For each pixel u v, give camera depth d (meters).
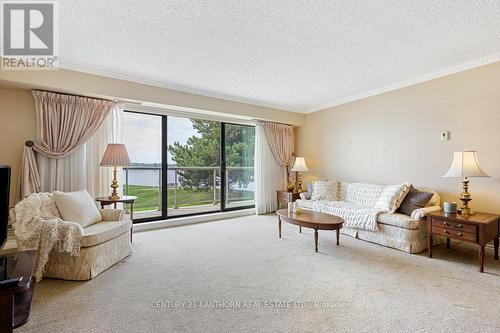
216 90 4.39
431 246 2.99
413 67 3.48
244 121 5.55
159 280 2.36
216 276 2.44
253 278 2.40
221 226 4.45
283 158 5.82
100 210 3.11
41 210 2.49
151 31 2.49
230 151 5.54
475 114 3.32
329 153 5.32
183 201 5.05
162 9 2.14
